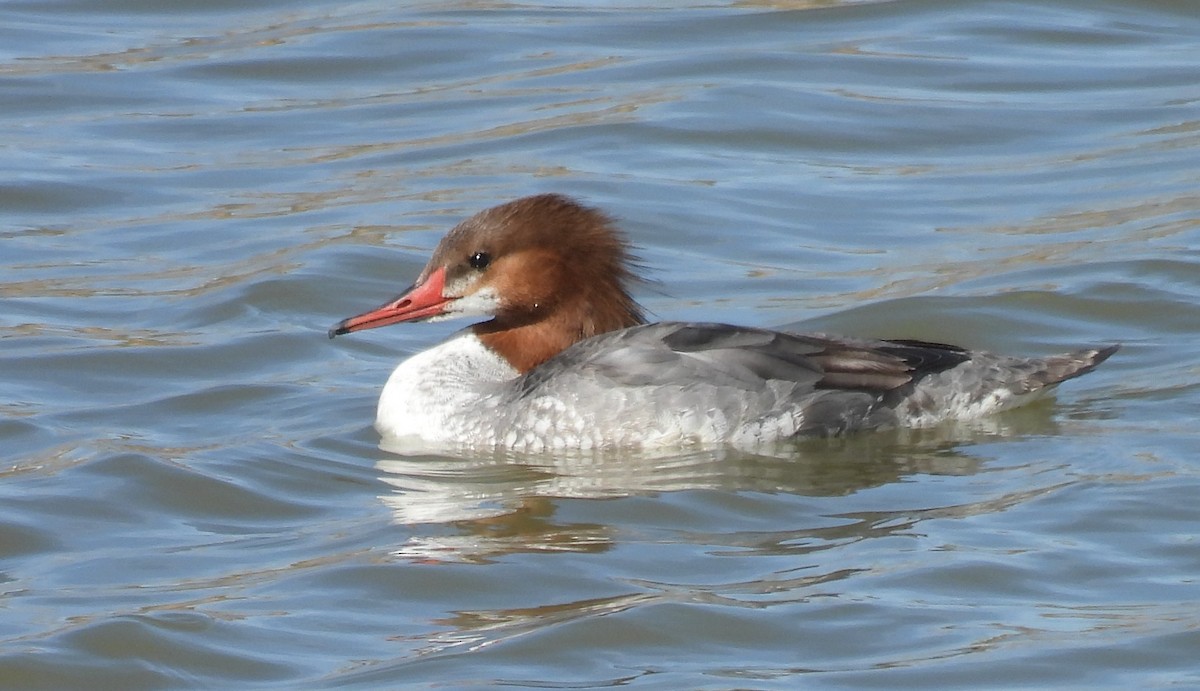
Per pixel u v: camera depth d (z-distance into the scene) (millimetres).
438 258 15070
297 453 14516
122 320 17562
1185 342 16500
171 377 16359
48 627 11422
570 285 15094
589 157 21469
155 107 23125
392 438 14922
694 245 19297
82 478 13852
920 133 22156
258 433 15031
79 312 17750
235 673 10930
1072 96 23094
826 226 19750
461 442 14680
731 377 14312
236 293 18062
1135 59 24141
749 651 11039
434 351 15305
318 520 13234
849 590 11719
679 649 11070
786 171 21188
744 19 25609
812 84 23469
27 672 10891
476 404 14727
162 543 12859
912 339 16469
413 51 24750
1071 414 14836
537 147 21781
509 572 12109
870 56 24281
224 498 13617
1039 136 22000
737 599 11602
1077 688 10562
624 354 14414
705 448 14273
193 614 11594
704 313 17594
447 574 12094
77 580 12211
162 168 21406
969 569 11930
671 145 21812
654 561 12250
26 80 23750
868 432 14445
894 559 12148
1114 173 20781
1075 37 24859
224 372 16531
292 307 17938
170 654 11102
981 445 14227
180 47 25016
